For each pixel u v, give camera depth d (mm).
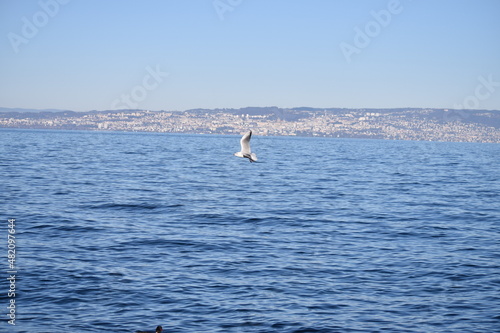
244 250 27219
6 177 56812
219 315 18531
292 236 30781
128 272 22969
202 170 76750
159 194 47656
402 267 24625
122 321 17812
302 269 23969
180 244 28125
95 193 46812
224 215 37344
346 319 18406
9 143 142125
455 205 45062
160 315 18406
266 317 18422
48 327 17172
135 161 90750
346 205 43625
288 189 54406
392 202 46156
